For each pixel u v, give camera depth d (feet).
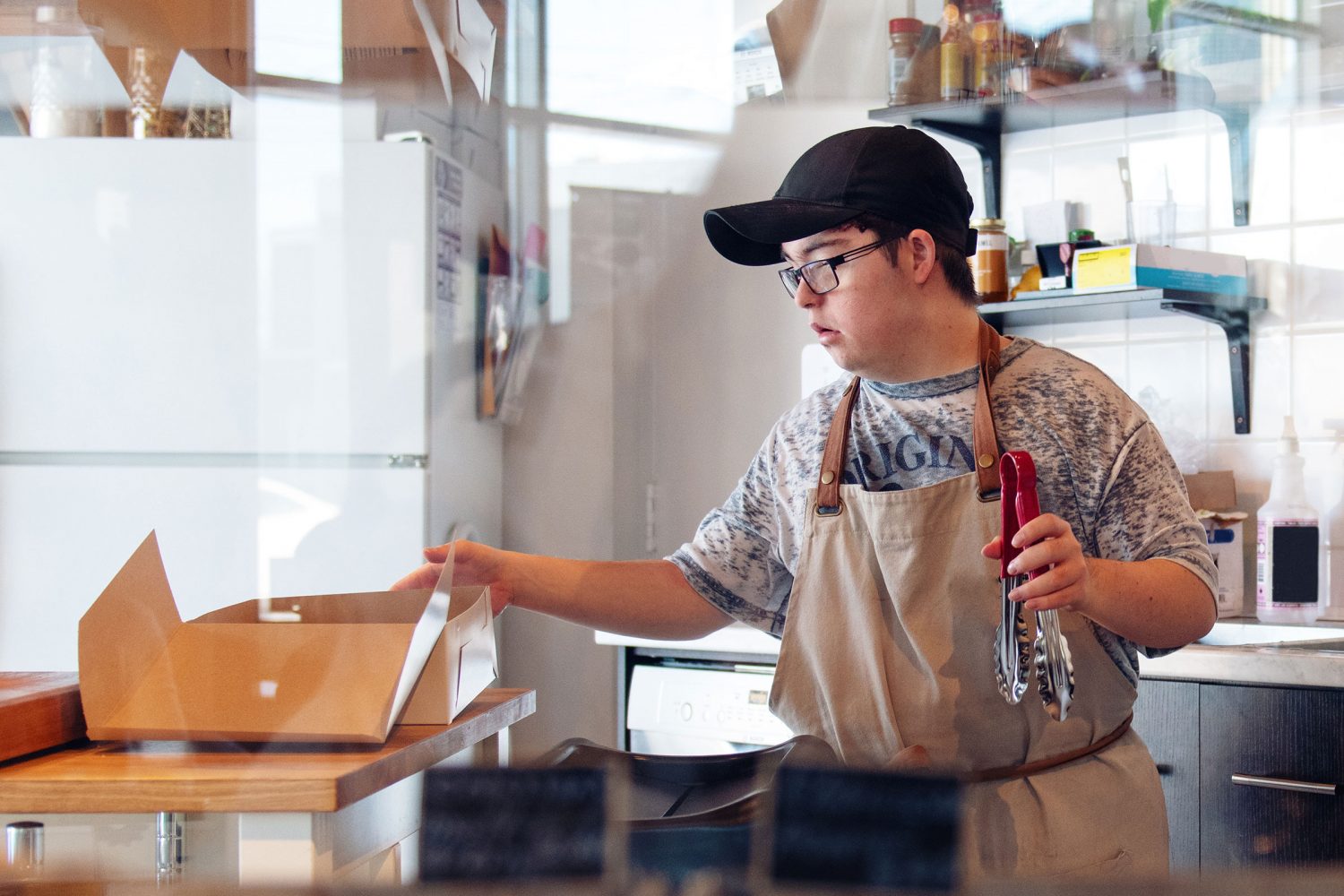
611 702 6.20
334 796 2.27
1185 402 7.03
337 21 3.50
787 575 4.12
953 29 3.80
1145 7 4.33
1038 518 2.94
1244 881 1.15
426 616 2.74
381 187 6.18
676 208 6.31
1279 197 6.66
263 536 6.25
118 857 2.35
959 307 3.61
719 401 6.43
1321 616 6.38
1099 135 7.20
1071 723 3.36
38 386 6.43
